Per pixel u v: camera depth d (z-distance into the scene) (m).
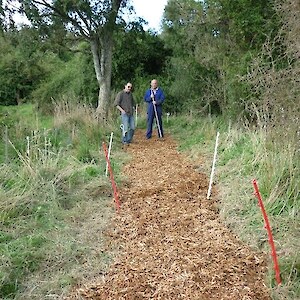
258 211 5.21
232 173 6.81
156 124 11.95
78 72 20.06
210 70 12.87
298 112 6.45
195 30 12.77
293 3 7.10
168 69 16.97
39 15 13.66
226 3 10.41
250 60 9.52
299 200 5.17
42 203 5.60
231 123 9.90
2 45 25.06
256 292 3.78
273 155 6.09
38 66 26.05
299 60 7.10
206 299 3.69
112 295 3.82
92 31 14.99
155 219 5.46
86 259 4.46
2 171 6.30
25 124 10.38
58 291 3.90
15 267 4.16
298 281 3.83
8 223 5.08
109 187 6.62
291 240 4.40
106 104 15.49
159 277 4.07
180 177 7.22
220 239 4.81
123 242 4.84
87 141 9.62
